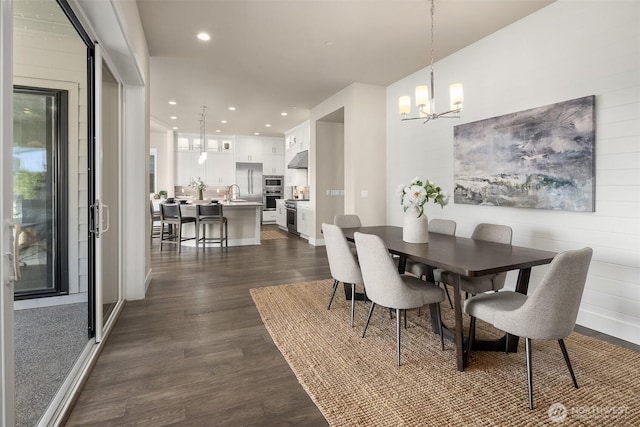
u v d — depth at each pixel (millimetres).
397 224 5195
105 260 2906
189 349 2318
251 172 10023
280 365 2117
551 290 1656
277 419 1614
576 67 2770
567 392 1811
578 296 1725
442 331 2359
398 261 3289
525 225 3207
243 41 3738
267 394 1813
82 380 1838
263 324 2762
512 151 3273
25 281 3043
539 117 3025
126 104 3256
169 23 3322
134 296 3346
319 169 6633
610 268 2574
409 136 4863
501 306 1930
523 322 1723
